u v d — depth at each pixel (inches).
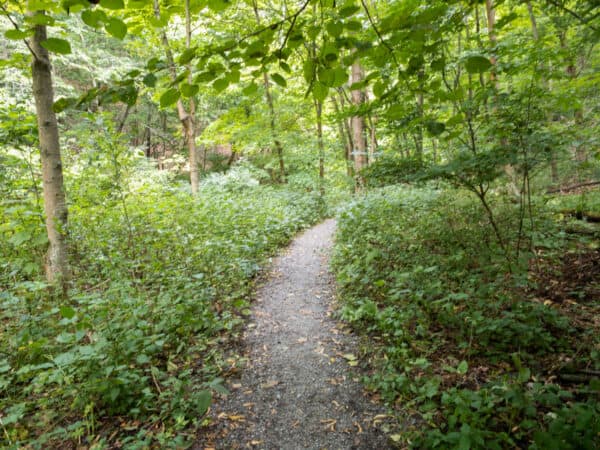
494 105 147.9
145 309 130.2
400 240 222.7
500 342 125.5
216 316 165.3
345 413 108.9
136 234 222.8
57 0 53.3
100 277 186.1
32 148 195.8
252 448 98.2
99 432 100.7
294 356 141.1
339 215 316.5
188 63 54.1
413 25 51.8
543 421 91.1
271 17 427.8
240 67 56.9
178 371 127.0
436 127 79.2
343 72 57.5
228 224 279.3
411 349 130.0
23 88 385.4
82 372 108.8
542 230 209.5
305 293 205.2
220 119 524.1
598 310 137.4
